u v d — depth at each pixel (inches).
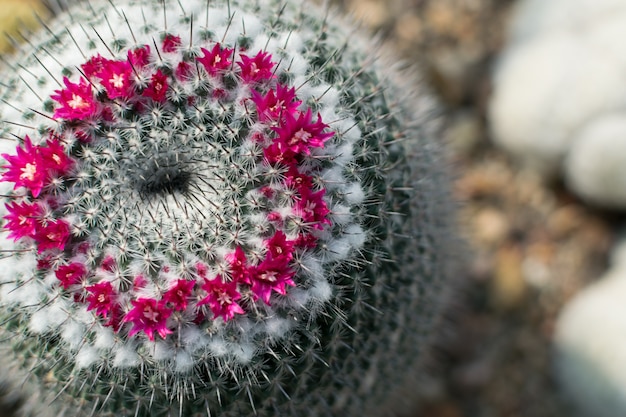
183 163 7.9
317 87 8.3
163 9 8.5
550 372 12.8
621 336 11.6
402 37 15.5
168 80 8.0
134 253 7.7
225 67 8.0
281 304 7.8
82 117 7.8
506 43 15.2
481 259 13.5
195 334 7.7
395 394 10.2
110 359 7.8
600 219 13.7
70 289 7.7
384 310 8.6
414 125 9.6
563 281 13.3
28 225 7.7
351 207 8.1
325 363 8.2
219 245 7.7
